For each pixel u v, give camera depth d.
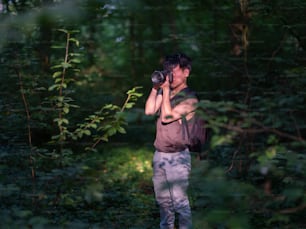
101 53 11.96
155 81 3.51
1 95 4.90
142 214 5.05
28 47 5.12
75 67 4.05
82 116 5.57
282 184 4.07
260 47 6.60
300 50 6.06
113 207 5.18
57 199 3.37
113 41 12.05
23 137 4.76
